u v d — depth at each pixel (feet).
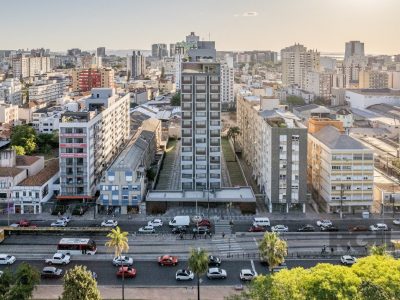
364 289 398.01
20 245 645.92
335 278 405.59
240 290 520.42
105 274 561.43
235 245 642.22
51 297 503.20
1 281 449.06
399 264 437.17
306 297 391.24
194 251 472.44
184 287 529.04
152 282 541.34
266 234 497.87
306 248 629.92
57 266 582.35
